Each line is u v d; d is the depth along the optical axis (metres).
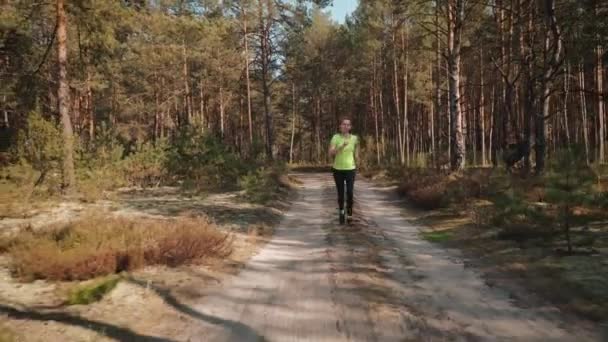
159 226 8.09
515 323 4.95
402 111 55.59
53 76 19.72
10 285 6.14
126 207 13.66
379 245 9.09
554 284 6.00
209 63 42.31
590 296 5.46
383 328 4.89
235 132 63.03
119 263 6.75
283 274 7.03
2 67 18.62
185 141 20.64
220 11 32.81
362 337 4.67
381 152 45.31
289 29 34.28
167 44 34.56
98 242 7.14
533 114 21.81
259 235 10.08
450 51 22.16
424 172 21.77
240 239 9.46
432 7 24.17
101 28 17.20
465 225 10.92
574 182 7.64
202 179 19.55
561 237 8.62
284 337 4.68
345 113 66.12
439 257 8.09
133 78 39.28
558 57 19.11
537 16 19.36
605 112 40.78
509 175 15.55
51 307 5.33
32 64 18.83
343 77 56.53
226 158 20.42
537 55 21.94
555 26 17.33
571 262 6.91
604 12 16.28
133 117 47.19
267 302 5.72
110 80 29.61
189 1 31.75
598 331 4.62
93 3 16.42
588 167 8.16
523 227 8.91
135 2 18.86
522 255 7.61
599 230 9.05
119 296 5.70
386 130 55.84
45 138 14.94
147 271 6.82
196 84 45.88
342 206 11.21
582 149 8.70
